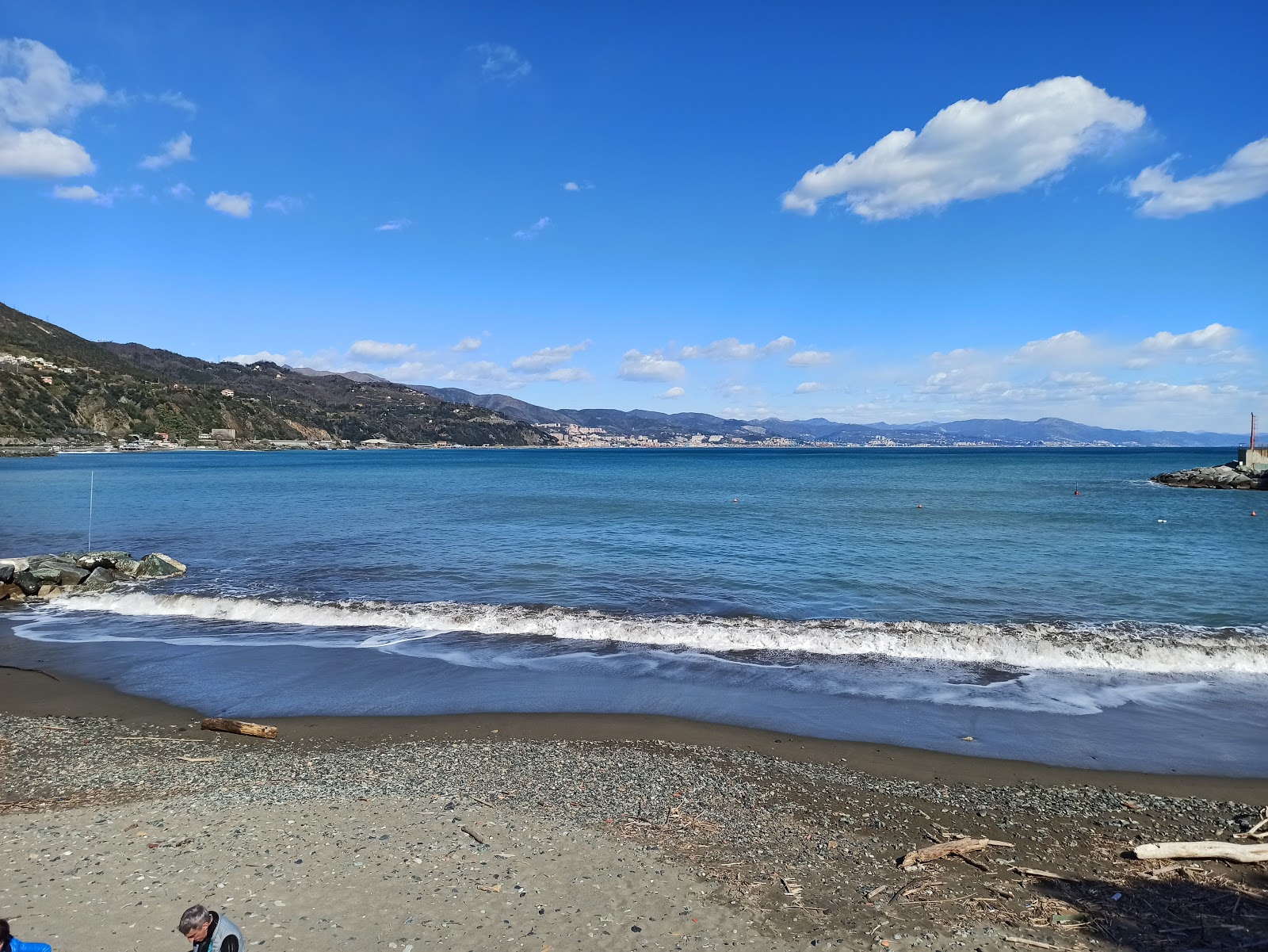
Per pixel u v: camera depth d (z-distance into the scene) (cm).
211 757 1092
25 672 1520
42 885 702
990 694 1383
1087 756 1104
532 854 785
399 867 749
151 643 1739
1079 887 734
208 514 4400
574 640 1745
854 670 1530
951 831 864
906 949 625
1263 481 6775
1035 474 9938
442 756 1097
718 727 1226
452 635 1794
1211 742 1157
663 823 873
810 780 1014
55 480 7694
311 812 890
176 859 759
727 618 1880
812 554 2878
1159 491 6656
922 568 2583
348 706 1327
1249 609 2012
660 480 8294
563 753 1111
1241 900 707
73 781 997
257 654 1647
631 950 612
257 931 624
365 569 2569
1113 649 1595
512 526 3759
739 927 652
